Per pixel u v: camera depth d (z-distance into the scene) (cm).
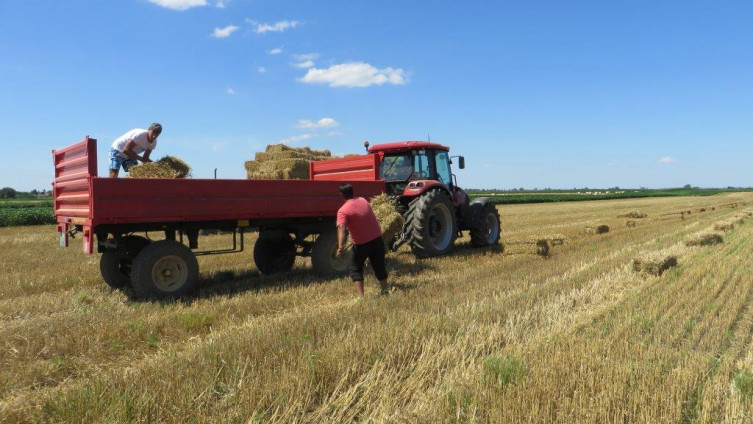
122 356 437
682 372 349
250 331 469
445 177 1061
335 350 391
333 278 774
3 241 1407
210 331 502
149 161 760
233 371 363
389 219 820
